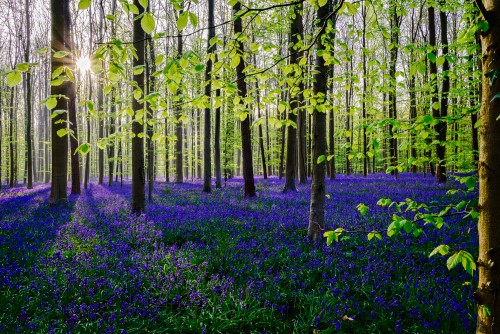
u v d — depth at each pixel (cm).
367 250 693
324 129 759
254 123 351
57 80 264
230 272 591
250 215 1092
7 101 3512
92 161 6600
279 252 686
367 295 491
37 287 502
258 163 5991
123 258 650
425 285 529
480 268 179
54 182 1440
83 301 486
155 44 1712
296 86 404
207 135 2047
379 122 321
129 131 349
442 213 274
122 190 2430
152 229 905
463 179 263
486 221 174
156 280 543
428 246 726
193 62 280
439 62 290
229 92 344
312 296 491
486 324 174
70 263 610
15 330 395
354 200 1401
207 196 1780
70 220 1077
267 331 425
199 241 816
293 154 1856
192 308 468
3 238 790
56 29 1316
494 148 170
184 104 353
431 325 420
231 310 459
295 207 1279
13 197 1941
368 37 415
